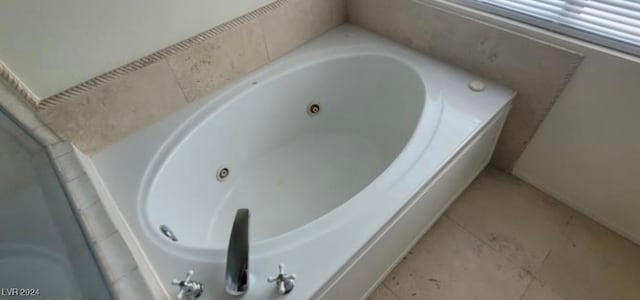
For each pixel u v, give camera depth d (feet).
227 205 4.91
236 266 2.51
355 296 3.56
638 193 4.03
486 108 4.09
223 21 4.33
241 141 4.99
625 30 3.36
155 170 3.79
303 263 2.81
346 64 5.30
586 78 3.76
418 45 5.08
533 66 4.05
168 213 3.82
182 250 2.94
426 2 4.64
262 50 4.94
